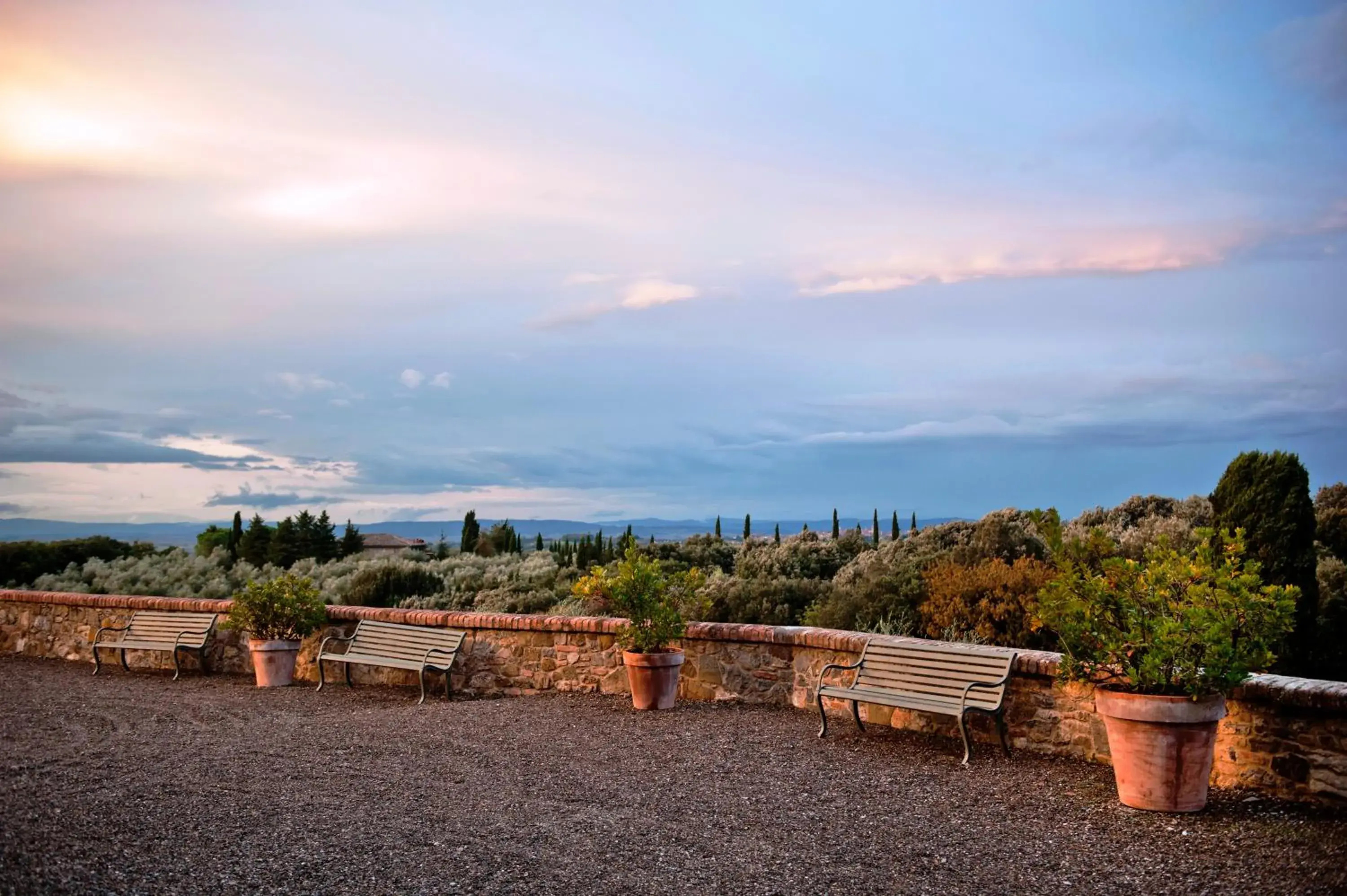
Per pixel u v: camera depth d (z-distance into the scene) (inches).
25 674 520.4
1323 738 252.5
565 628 438.3
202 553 1456.7
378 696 446.6
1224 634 240.4
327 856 214.1
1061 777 285.7
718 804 259.9
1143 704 247.3
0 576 1096.8
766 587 773.9
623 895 194.4
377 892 193.5
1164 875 205.0
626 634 399.2
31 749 327.0
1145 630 257.3
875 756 312.8
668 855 218.2
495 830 234.8
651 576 399.9
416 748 326.0
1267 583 468.4
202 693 459.2
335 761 307.6
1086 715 306.7
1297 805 251.8
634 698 391.2
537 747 327.6
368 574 999.6
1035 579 511.8
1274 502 473.1
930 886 201.0
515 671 447.8
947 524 921.5
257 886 195.5
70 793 263.1
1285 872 203.5
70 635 581.6
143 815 242.8
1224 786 270.4
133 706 420.2
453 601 941.2
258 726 370.0
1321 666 482.0
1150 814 247.8
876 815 249.9
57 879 194.7
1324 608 510.6
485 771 294.8
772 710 387.5
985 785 278.1
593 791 271.9
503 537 1621.6
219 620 527.2
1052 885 201.0
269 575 1144.2
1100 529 273.7
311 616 485.7
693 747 326.0
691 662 416.8
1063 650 368.5
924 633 544.1
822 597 756.6
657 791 272.2
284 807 252.4
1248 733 266.2
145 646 521.3
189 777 285.3
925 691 330.6
